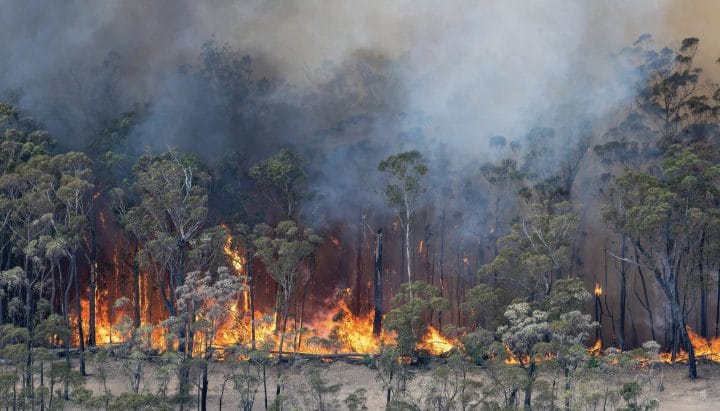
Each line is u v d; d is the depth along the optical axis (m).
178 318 61.16
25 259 69.88
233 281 67.25
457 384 59.09
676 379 68.12
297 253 70.94
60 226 68.12
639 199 69.94
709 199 71.31
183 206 71.50
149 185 70.38
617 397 56.34
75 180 67.75
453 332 64.88
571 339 60.75
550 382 62.25
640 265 71.25
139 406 53.72
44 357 57.72
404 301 67.56
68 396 61.69
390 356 59.38
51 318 62.66
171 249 69.69
